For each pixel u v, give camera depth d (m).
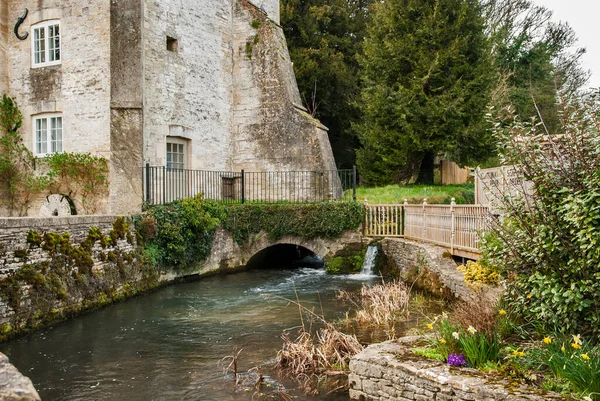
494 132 7.27
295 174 19.39
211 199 16.91
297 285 14.07
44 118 16.44
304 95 28.89
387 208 16.17
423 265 12.31
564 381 4.87
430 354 5.80
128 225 12.44
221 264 16.28
